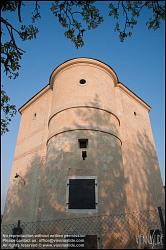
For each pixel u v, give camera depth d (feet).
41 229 35.17
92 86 49.32
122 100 59.21
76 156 40.01
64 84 51.03
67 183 37.45
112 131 45.24
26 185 49.01
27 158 53.78
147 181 50.39
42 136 52.85
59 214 34.96
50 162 42.01
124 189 40.16
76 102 46.47
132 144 52.90
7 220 47.03
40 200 40.73
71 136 42.52
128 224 36.88
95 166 39.04
